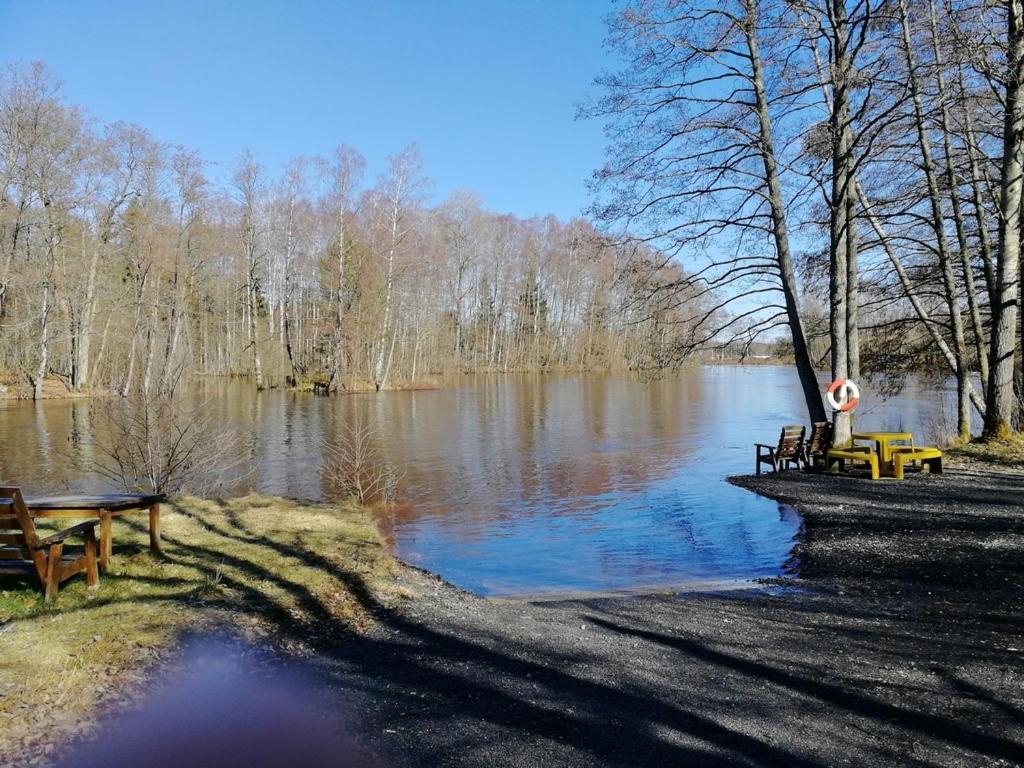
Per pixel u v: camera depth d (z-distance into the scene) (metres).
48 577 5.08
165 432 11.18
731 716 3.77
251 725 3.64
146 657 4.32
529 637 5.20
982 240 15.13
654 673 4.43
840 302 13.78
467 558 8.23
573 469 15.21
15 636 4.45
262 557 6.91
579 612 5.96
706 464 15.86
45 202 32.28
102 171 34.22
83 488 12.59
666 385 48.06
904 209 16.03
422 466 15.62
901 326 18.89
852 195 14.03
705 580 7.20
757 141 14.12
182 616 5.04
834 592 6.38
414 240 44.38
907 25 13.05
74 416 25.72
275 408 30.17
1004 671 4.27
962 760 3.26
